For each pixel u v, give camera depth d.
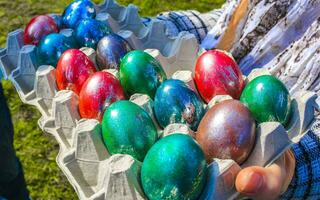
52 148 0.96
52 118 0.63
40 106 0.67
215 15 0.83
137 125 0.54
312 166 0.60
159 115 0.58
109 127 0.54
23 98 0.68
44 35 0.73
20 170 0.71
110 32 0.71
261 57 0.68
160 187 0.48
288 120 0.56
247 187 0.48
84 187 0.56
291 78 0.64
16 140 0.98
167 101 0.57
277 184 0.50
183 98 0.57
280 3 0.65
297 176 0.60
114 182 0.50
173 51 0.70
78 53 0.65
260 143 0.52
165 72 0.67
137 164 0.51
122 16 0.79
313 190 0.60
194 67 0.66
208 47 0.75
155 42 0.73
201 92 0.61
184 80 0.61
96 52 0.68
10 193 0.70
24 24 1.24
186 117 0.56
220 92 0.59
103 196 0.51
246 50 0.70
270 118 0.55
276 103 0.55
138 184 0.50
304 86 0.63
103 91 0.59
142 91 0.61
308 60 0.63
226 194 0.49
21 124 1.00
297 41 0.64
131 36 0.72
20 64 0.70
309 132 0.62
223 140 0.50
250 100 0.56
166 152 0.48
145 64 0.61
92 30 0.70
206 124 0.52
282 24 0.66
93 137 0.55
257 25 0.68
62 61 0.65
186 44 0.68
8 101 1.05
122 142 0.54
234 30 0.71
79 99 0.61
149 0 1.26
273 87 0.55
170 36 0.74
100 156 0.55
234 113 0.51
